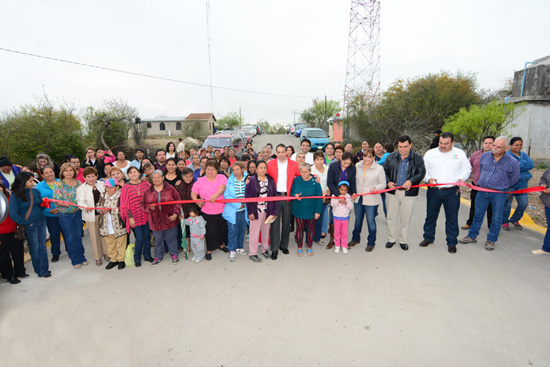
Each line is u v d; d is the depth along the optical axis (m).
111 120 18.00
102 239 4.90
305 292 3.84
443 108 15.86
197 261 4.87
